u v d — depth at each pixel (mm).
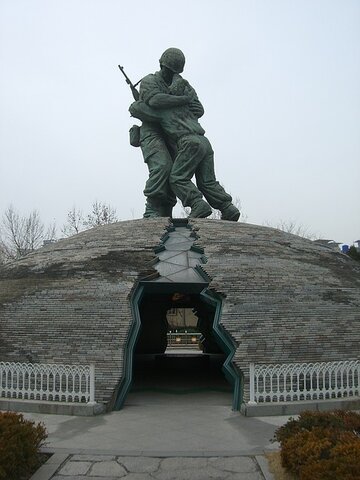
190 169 23641
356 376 12164
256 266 16453
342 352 13352
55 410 11500
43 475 7492
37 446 7848
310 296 15211
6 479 6848
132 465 7938
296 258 18156
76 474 7543
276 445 8984
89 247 18625
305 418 7969
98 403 11789
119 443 9234
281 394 11453
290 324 13852
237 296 14539
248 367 12406
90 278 15883
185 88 24328
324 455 6535
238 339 13195
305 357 12953
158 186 23750
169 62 24594
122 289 15039
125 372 12914
